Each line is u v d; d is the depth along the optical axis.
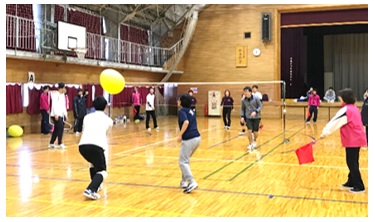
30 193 5.75
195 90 21.31
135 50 20.34
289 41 21.77
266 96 20.36
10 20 13.37
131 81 19.56
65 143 11.37
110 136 12.87
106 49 18.45
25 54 13.32
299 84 21.72
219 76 22.09
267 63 21.28
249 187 6.07
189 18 21.19
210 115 21.08
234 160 8.42
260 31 21.36
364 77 26.41
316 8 20.42
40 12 15.19
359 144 5.58
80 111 14.12
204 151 9.68
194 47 22.52
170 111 20.89
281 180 6.53
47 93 14.08
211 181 6.49
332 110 19.03
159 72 21.61
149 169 7.50
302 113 19.45
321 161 8.22
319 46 26.30
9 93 13.19
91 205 5.15
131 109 19.06
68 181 6.52
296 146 10.43
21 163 8.15
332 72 27.11
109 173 7.14
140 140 11.89
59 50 14.80
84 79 16.97
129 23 20.64
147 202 5.28
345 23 20.23
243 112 10.09
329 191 5.81
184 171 5.78
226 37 21.94
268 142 11.25
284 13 21.34
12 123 13.47
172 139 12.11
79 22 17.23
